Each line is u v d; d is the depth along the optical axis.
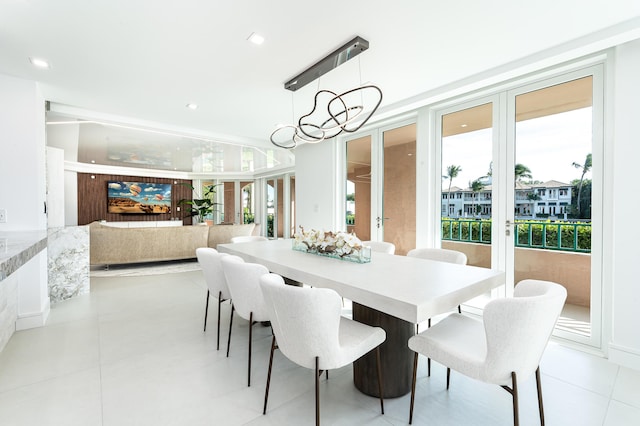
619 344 2.30
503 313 1.25
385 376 1.89
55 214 4.47
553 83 2.77
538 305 1.24
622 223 2.27
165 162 8.64
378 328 1.75
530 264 2.96
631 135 2.23
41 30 2.20
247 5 1.95
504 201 3.12
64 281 3.87
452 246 3.57
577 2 1.91
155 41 2.37
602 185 2.48
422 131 3.79
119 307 3.61
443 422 1.66
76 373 2.15
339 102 3.74
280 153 7.06
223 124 4.73
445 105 3.58
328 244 2.59
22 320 2.89
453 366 1.46
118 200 10.20
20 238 2.07
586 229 2.61
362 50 2.43
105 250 5.62
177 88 3.30
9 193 2.90
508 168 3.09
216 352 2.50
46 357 2.38
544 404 1.83
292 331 1.46
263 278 1.59
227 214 11.28
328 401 1.85
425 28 2.21
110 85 3.20
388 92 3.44
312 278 1.91
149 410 1.75
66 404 1.80
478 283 1.71
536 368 1.44
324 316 1.39
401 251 4.23
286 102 3.76
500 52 2.56
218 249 3.36
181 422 1.65
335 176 5.20
